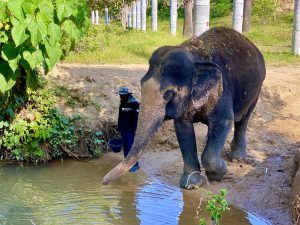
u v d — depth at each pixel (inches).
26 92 292.7
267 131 315.6
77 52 548.4
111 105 322.3
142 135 192.9
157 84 197.9
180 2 1230.3
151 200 228.2
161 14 1519.4
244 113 252.4
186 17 903.7
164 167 271.3
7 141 283.6
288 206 208.4
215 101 215.5
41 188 244.8
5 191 239.8
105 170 274.8
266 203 215.9
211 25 1183.6
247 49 243.8
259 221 202.5
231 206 216.4
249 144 288.5
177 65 200.8
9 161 287.0
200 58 219.3
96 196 233.8
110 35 757.9
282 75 446.3
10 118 290.4
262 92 380.5
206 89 207.6
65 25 144.6
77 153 293.9
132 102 274.2
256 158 267.6
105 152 304.8
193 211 214.2
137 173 267.0
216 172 231.3
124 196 233.6
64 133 290.4
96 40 583.2
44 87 320.2
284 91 392.5
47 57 152.9
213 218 154.7
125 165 187.9
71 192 239.1
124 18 1386.6
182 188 236.1
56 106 309.7
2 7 139.2
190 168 233.9
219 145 223.8
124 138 276.5
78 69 406.3
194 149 232.4
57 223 202.1
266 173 245.8
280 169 249.1
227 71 227.3
